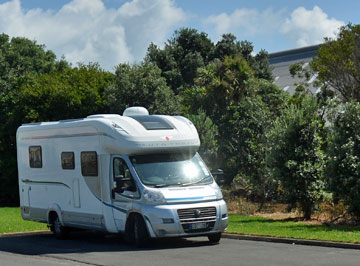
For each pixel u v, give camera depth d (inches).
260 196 1120.2
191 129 582.6
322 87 1876.2
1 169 1679.4
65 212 641.0
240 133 1209.4
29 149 710.5
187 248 527.8
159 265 424.5
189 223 521.3
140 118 581.6
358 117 735.1
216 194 544.1
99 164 580.1
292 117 845.8
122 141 552.7
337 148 738.8
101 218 580.1
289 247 515.5
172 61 2394.2
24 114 1620.3
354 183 722.2
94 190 590.6
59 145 648.4
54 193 661.9
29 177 713.0
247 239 595.5
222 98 1390.3
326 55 1823.3
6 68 1950.1
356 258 429.1
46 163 674.8
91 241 634.2
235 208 1032.2
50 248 577.6
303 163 825.5
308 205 824.9
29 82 1737.2
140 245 536.1
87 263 451.2
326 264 402.9
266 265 408.2
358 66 1800.0
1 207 1579.7
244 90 1385.3
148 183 535.2
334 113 758.5
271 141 882.8
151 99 1461.6
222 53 2449.6
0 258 508.4
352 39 1817.2
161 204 520.7
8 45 2448.3
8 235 733.9
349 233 574.2
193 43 2512.3
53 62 2506.2
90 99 1571.1
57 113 1576.0
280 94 1413.6
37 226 818.2
